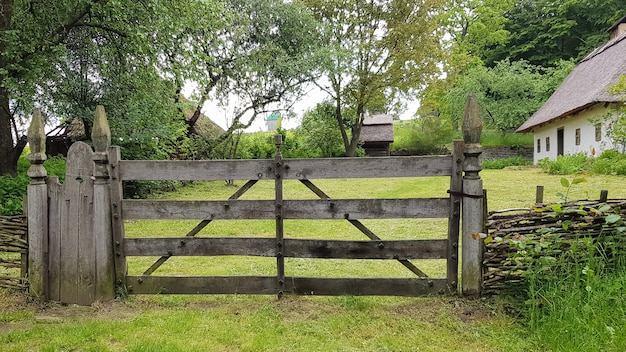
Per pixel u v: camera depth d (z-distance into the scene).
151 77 9.90
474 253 3.42
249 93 18.41
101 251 3.62
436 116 33.59
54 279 3.72
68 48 9.85
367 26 25.66
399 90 26.52
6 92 8.77
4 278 3.91
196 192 13.71
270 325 3.16
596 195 8.59
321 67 19.27
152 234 6.95
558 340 2.66
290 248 3.63
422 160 3.47
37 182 3.70
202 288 3.72
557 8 34.34
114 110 9.90
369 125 34.00
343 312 3.40
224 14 13.32
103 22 9.52
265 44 18.53
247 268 4.82
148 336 2.96
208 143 18.41
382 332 3.02
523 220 3.41
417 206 3.51
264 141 27.03
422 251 3.52
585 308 2.78
